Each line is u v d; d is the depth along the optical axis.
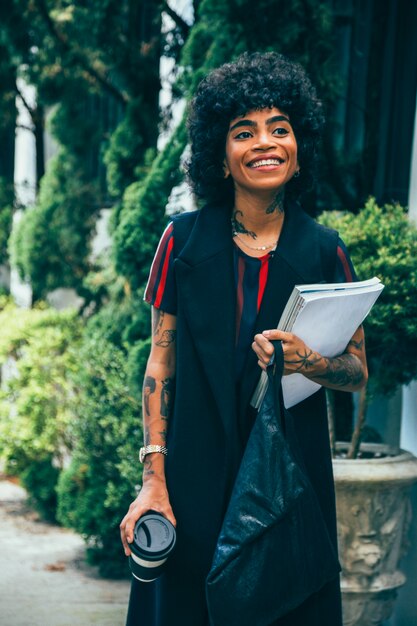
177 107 5.10
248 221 2.05
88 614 3.89
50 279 6.16
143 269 4.31
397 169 4.28
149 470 2.04
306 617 1.96
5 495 6.25
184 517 1.98
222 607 1.81
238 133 1.98
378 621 3.29
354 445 3.35
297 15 3.71
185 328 2.01
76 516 4.53
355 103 4.26
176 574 2.01
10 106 6.63
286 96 1.99
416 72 4.21
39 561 4.72
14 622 3.75
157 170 4.25
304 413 2.04
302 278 1.98
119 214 4.90
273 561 1.82
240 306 2.02
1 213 7.13
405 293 3.05
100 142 6.02
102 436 4.48
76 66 5.61
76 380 4.77
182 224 2.08
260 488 1.82
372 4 4.21
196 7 4.95
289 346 1.86
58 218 6.05
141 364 4.07
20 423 5.46
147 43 5.38
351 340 2.10
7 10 5.40
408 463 3.21
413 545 3.37
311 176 2.13
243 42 3.73
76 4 5.17
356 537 3.19
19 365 5.53
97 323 4.93
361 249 3.18
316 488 2.02
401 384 3.30
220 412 1.95
